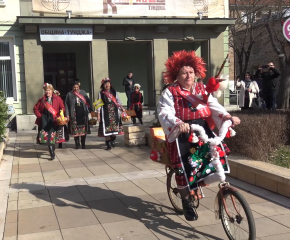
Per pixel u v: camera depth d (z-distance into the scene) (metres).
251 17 21.41
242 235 3.49
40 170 6.89
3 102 8.38
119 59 17.78
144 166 6.99
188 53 3.85
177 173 3.76
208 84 3.66
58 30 13.27
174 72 3.82
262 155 5.80
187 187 3.73
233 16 21.78
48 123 7.73
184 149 3.68
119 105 8.83
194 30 15.00
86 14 13.62
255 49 25.06
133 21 13.80
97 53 13.94
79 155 8.29
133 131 9.11
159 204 4.78
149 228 4.01
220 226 4.02
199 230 3.94
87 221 4.25
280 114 7.00
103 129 8.65
